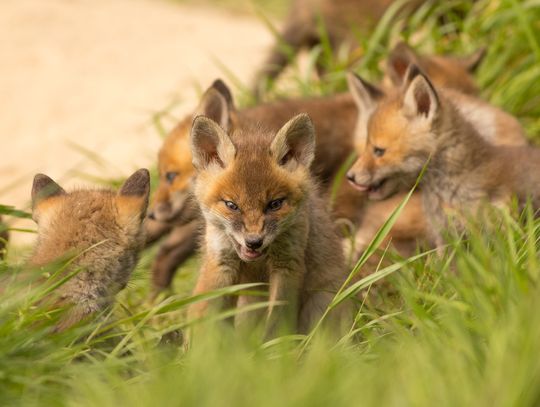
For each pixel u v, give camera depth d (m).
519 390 6.04
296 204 9.12
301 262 9.26
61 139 19.69
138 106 20.77
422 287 9.05
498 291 7.59
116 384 7.13
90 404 6.73
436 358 6.71
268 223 8.93
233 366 6.86
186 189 12.41
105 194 9.15
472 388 6.35
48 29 25.19
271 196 8.98
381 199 11.62
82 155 18.94
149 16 26.97
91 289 8.45
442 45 16.28
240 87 16.81
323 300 9.48
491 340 6.86
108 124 20.11
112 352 7.86
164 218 12.45
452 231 10.93
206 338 7.75
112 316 8.69
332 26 17.98
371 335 8.08
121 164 18.39
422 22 17.34
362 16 17.70
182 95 20.95
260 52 23.36
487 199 10.93
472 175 11.04
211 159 9.42
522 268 8.12
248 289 9.50
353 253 11.12
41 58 23.47
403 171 11.39
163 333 8.30
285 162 9.32
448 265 8.95
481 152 11.16
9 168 18.72
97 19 26.17
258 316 9.45
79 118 20.53
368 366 7.21
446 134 11.12
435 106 11.08
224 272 9.27
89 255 8.48
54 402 6.92
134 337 8.40
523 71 15.05
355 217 12.51
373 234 12.05
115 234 8.66
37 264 8.36
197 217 11.48
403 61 13.91
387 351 7.51
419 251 10.45
